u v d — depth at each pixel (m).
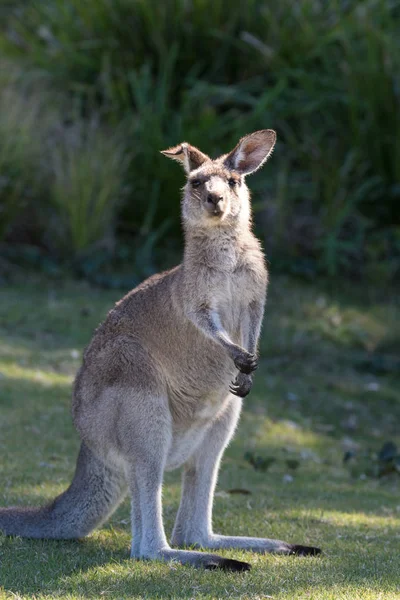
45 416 15.41
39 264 23.89
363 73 26.42
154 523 9.21
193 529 9.89
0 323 20.31
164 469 9.81
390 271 25.75
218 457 9.99
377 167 26.53
